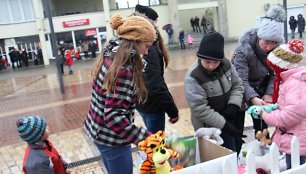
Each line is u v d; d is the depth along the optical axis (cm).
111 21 245
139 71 223
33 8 2944
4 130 767
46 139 280
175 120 328
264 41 337
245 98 340
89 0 3222
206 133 265
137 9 338
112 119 216
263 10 3222
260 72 356
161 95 307
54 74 2027
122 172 244
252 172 229
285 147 277
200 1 3453
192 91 296
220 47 280
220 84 302
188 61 1858
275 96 296
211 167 214
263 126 392
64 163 291
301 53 270
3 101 1227
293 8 3159
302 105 260
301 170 247
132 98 224
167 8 3114
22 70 2664
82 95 1140
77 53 2923
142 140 221
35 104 1080
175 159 255
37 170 263
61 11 3222
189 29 3728
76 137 636
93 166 474
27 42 2994
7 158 559
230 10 3225
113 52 223
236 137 314
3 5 2898
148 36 220
